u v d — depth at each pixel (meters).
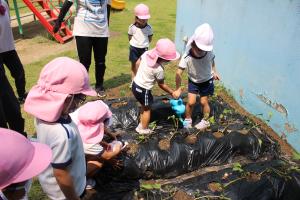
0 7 4.61
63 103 2.18
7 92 3.87
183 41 7.59
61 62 2.21
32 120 4.98
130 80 6.55
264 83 4.88
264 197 3.32
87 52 5.43
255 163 3.78
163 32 10.01
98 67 5.69
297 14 4.04
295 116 4.32
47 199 3.46
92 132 3.35
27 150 1.74
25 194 1.88
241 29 5.29
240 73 5.48
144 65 4.11
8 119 4.00
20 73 5.26
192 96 4.41
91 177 3.56
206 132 4.22
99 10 5.24
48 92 2.17
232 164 3.92
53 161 2.25
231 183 3.45
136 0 15.54
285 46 4.33
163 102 4.88
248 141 4.08
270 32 4.59
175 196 3.33
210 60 4.41
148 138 4.08
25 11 13.52
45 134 2.24
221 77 6.14
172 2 15.09
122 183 3.63
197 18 6.79
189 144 4.01
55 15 10.54
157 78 4.11
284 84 4.45
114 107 4.83
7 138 1.70
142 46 5.99
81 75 2.23
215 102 5.08
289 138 4.50
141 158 3.75
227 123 4.57
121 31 10.29
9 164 1.65
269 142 4.20
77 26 5.29
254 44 4.99
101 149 3.42
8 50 4.95
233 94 5.79
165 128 4.47
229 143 4.05
